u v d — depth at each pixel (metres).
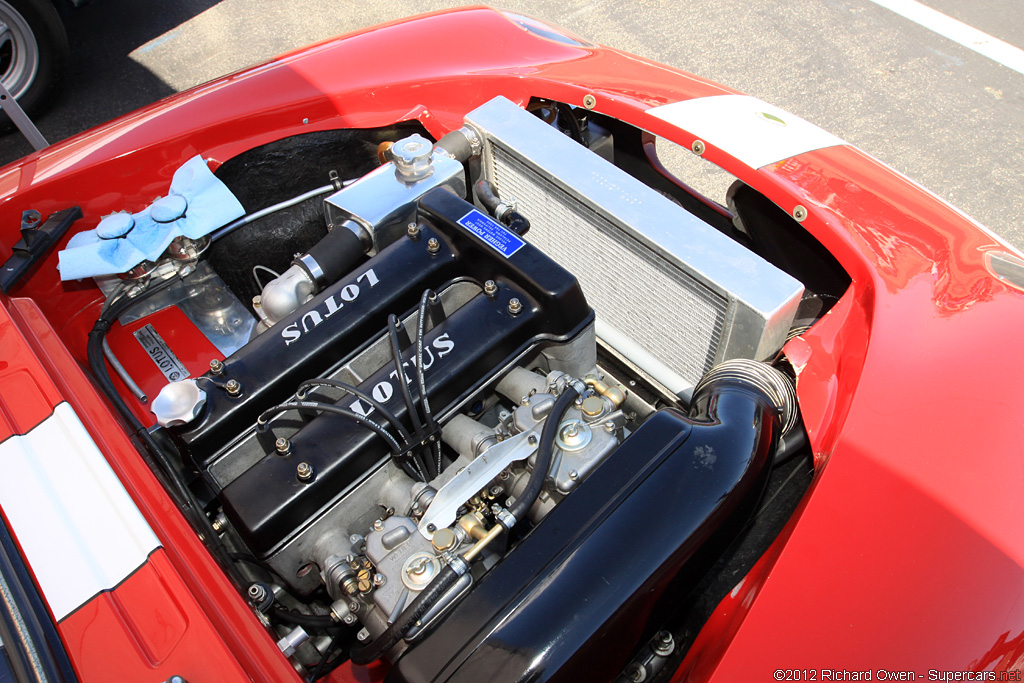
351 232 1.76
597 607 1.10
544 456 1.29
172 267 1.99
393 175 1.87
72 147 2.09
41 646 1.05
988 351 1.40
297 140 2.17
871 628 1.12
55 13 3.76
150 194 2.08
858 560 1.17
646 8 4.55
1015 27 4.28
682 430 1.26
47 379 1.39
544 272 1.49
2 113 3.84
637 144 2.41
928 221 1.72
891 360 1.40
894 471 1.25
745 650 1.12
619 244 1.68
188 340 1.98
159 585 1.12
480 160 2.01
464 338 1.48
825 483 1.26
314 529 1.38
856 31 4.29
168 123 2.08
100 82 4.19
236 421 1.45
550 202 1.84
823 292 2.07
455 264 1.64
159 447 1.57
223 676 1.04
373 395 1.44
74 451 1.27
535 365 1.63
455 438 1.49
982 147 3.54
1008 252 1.72
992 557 1.16
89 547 1.16
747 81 3.97
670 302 1.64
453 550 1.25
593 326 1.54
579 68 2.20
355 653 1.26
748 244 2.22
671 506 1.17
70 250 1.87
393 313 1.60
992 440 1.27
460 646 1.10
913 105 3.78
